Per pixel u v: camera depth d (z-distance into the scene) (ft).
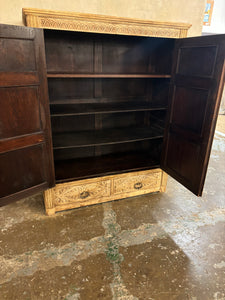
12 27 4.42
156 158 8.27
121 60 7.52
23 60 4.76
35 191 5.92
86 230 6.27
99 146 8.44
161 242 5.91
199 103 5.57
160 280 4.87
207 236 6.17
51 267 5.10
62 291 4.58
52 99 7.20
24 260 5.26
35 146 5.56
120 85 7.92
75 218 6.75
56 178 6.63
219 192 8.37
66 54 6.85
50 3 6.38
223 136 14.87
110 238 6.00
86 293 4.55
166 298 4.49
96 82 7.54
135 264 5.24
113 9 7.02
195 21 8.16
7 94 4.75
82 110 6.71
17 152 5.28
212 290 4.68
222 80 4.89
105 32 5.59
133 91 8.17
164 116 7.57
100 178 7.02
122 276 4.94
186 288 4.70
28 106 5.14
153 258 5.42
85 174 6.93
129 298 4.47
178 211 7.20
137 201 7.68
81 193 6.98
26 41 4.69
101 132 7.97
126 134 7.74
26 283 4.72
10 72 4.64
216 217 6.97
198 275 5.01
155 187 8.04
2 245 5.68
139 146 9.04
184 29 6.15
